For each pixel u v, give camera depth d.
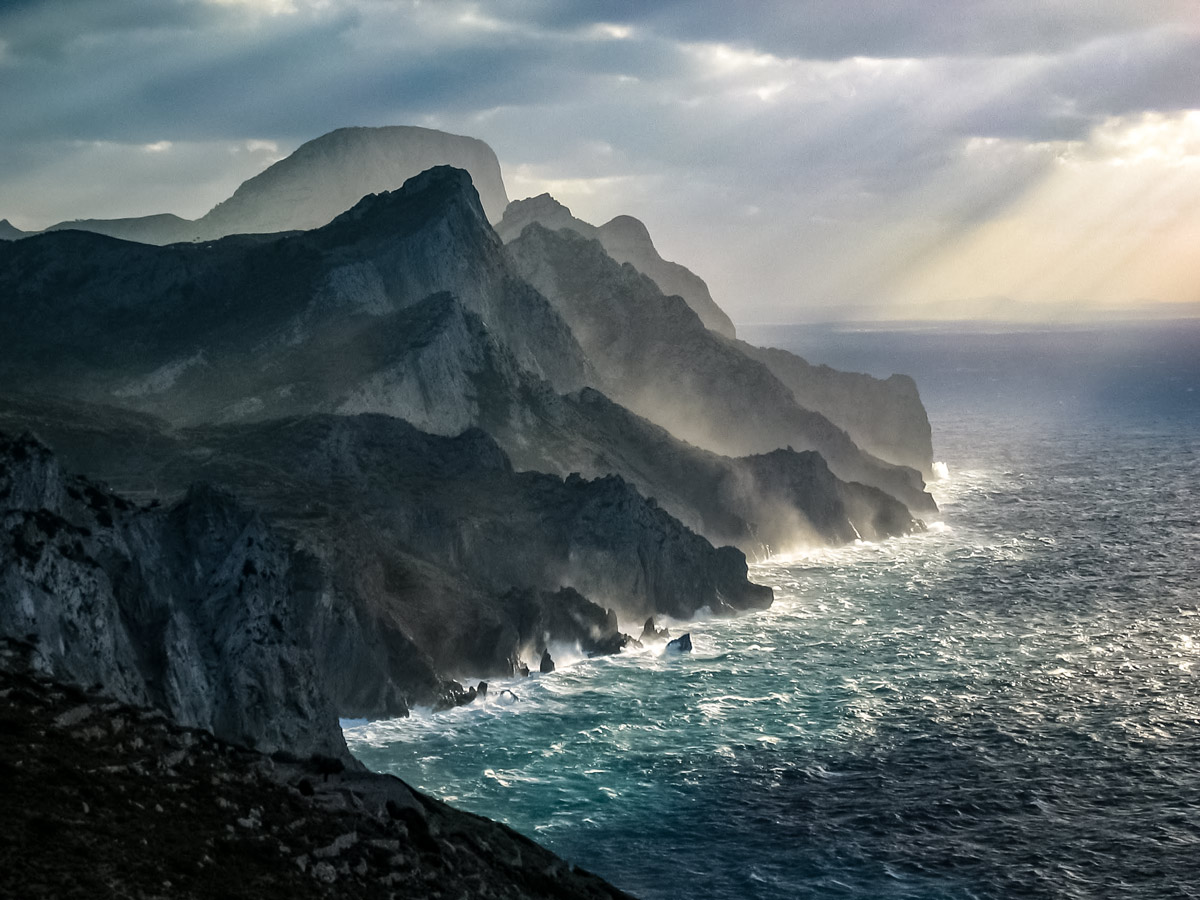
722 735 94.81
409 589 110.31
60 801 39.41
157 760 45.41
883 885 71.38
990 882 71.75
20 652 55.12
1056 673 109.94
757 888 70.69
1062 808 81.88
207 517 87.75
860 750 92.00
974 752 91.38
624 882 71.12
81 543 71.62
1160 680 107.50
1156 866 73.62
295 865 41.81
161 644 74.75
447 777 85.94
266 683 80.00
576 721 97.81
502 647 108.56
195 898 36.88
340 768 56.34
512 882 52.41
